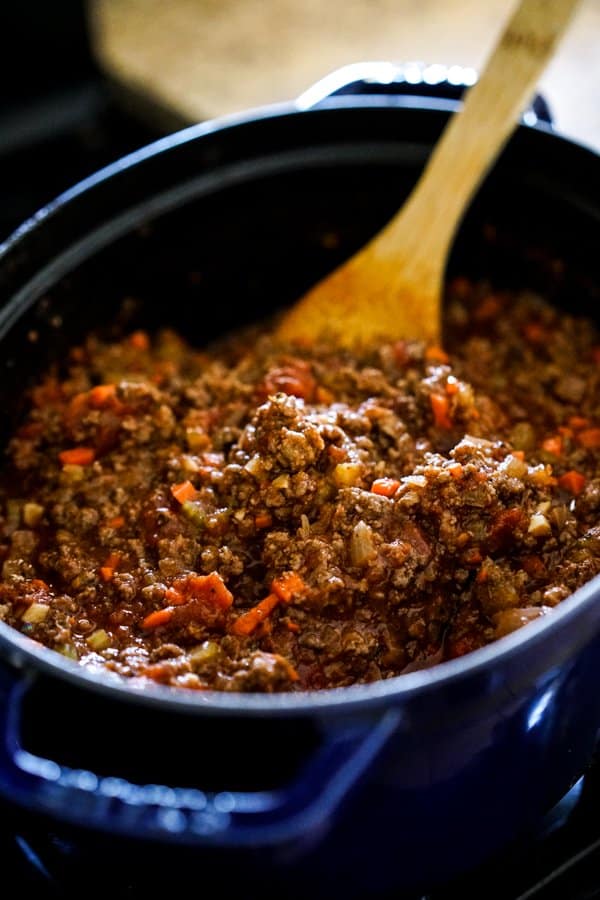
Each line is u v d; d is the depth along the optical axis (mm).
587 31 879
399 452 632
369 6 938
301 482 611
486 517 606
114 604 609
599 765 607
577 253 688
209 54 904
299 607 593
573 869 587
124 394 659
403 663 594
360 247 727
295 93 873
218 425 659
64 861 588
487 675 510
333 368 676
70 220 662
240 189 693
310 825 492
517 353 699
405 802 541
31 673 517
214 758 528
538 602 594
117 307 699
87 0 852
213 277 721
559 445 648
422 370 670
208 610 598
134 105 892
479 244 711
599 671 562
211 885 549
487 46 896
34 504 647
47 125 868
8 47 850
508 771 554
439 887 579
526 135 670
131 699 508
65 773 506
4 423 661
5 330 643
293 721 503
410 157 691
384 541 599
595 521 621
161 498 630
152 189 678
